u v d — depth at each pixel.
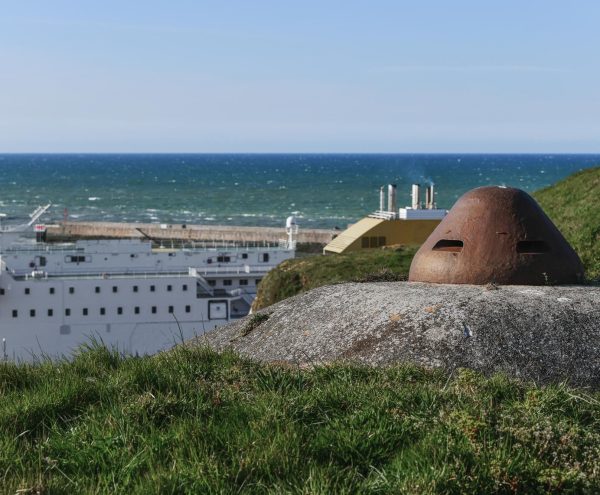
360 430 6.88
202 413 7.60
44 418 7.62
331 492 5.87
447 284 11.94
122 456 6.64
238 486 6.09
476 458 6.32
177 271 55.16
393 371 9.09
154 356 10.34
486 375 9.49
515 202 12.32
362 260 27.64
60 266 53.16
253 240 107.75
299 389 8.34
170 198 180.62
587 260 20.88
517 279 11.88
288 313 12.17
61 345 47.84
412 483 5.89
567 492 6.08
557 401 7.95
